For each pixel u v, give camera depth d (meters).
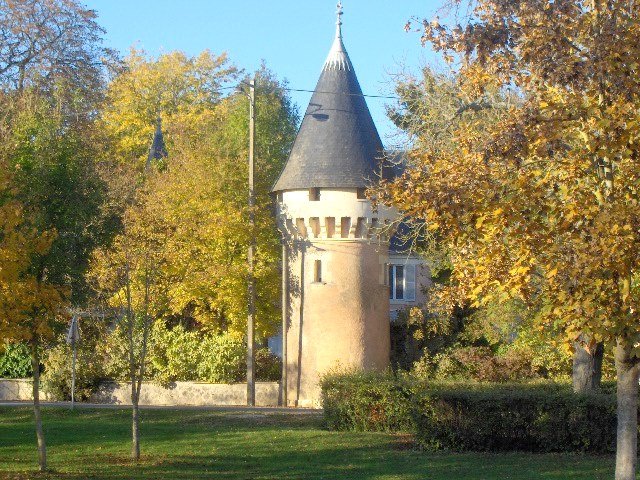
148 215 30.11
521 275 12.80
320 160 32.91
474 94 13.80
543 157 11.84
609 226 10.69
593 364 22.30
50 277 18.58
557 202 11.97
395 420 23.50
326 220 32.91
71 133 21.83
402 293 45.03
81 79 43.88
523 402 20.23
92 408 29.53
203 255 34.66
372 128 33.56
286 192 33.81
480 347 33.62
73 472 17.53
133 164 45.47
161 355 34.94
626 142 11.27
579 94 11.54
